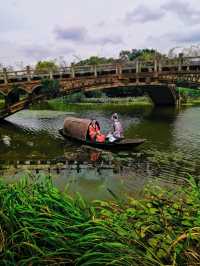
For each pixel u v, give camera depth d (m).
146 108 37.28
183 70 20.53
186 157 13.07
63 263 3.46
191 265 3.31
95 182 9.55
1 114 25.98
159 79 21.69
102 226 3.81
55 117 30.92
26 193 4.93
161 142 16.44
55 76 25.72
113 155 13.49
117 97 55.53
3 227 3.93
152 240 3.81
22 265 3.38
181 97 42.81
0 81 27.20
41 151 15.03
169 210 4.68
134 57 66.06
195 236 3.80
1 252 3.61
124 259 3.20
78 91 24.31
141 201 5.56
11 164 12.41
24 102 25.42
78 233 3.80
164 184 9.30
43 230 3.61
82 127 16.62
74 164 12.02
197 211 4.41
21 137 19.81
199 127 21.55
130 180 9.77
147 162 12.20
